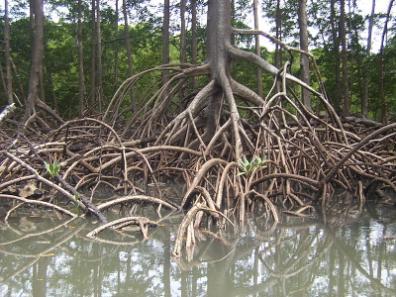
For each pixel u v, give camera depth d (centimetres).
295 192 693
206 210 491
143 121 927
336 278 359
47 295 315
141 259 396
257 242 461
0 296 313
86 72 2488
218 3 852
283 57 2181
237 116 727
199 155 705
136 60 2619
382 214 620
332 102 1927
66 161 700
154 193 709
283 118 754
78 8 2152
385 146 825
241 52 834
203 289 330
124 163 697
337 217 596
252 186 632
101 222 531
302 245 453
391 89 1980
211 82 840
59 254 410
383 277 362
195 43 1845
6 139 977
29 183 645
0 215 564
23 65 2278
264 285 341
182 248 432
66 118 2273
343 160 671
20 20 2288
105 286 332
